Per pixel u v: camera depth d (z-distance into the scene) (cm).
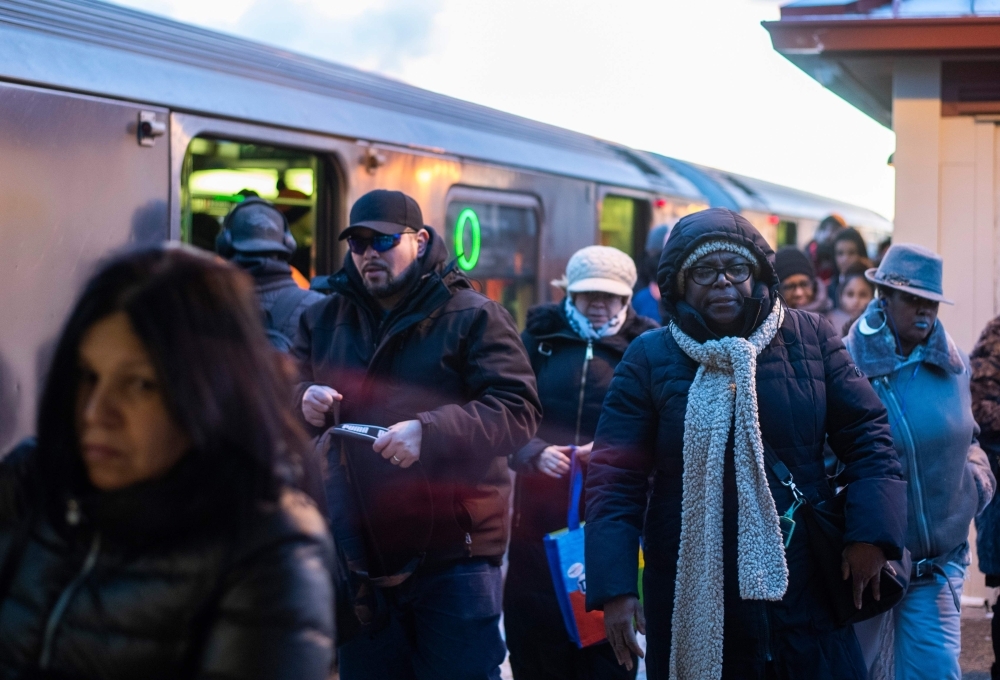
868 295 664
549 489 380
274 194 530
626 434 280
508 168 682
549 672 377
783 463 266
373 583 299
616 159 856
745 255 274
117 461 140
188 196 474
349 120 557
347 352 320
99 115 425
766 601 260
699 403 269
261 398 142
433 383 312
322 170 549
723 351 267
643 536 285
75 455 146
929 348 348
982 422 387
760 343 270
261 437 142
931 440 341
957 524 343
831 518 265
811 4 511
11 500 151
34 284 399
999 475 390
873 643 336
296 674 137
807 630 262
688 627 265
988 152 531
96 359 139
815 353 276
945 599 340
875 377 349
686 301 281
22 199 395
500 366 312
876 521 258
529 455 373
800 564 263
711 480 265
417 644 315
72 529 142
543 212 725
